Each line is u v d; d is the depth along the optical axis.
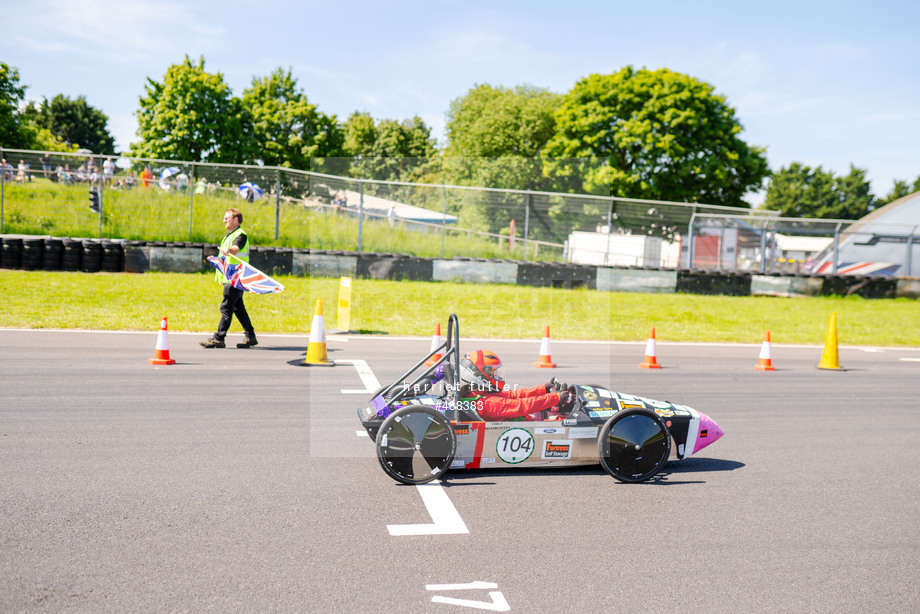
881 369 12.72
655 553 4.37
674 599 3.78
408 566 4.01
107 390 7.77
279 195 19.69
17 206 19.84
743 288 23.92
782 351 14.62
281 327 13.13
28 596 3.47
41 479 5.05
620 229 23.92
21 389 7.59
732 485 5.80
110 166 20.34
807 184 99.12
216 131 43.53
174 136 42.47
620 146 34.03
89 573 3.74
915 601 3.89
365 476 5.53
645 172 35.22
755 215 25.89
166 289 15.92
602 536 4.60
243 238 10.73
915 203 28.38
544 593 3.77
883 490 5.85
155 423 6.61
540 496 5.31
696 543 4.56
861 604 3.83
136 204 20.28
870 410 9.03
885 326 19.84
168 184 20.34
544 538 4.52
